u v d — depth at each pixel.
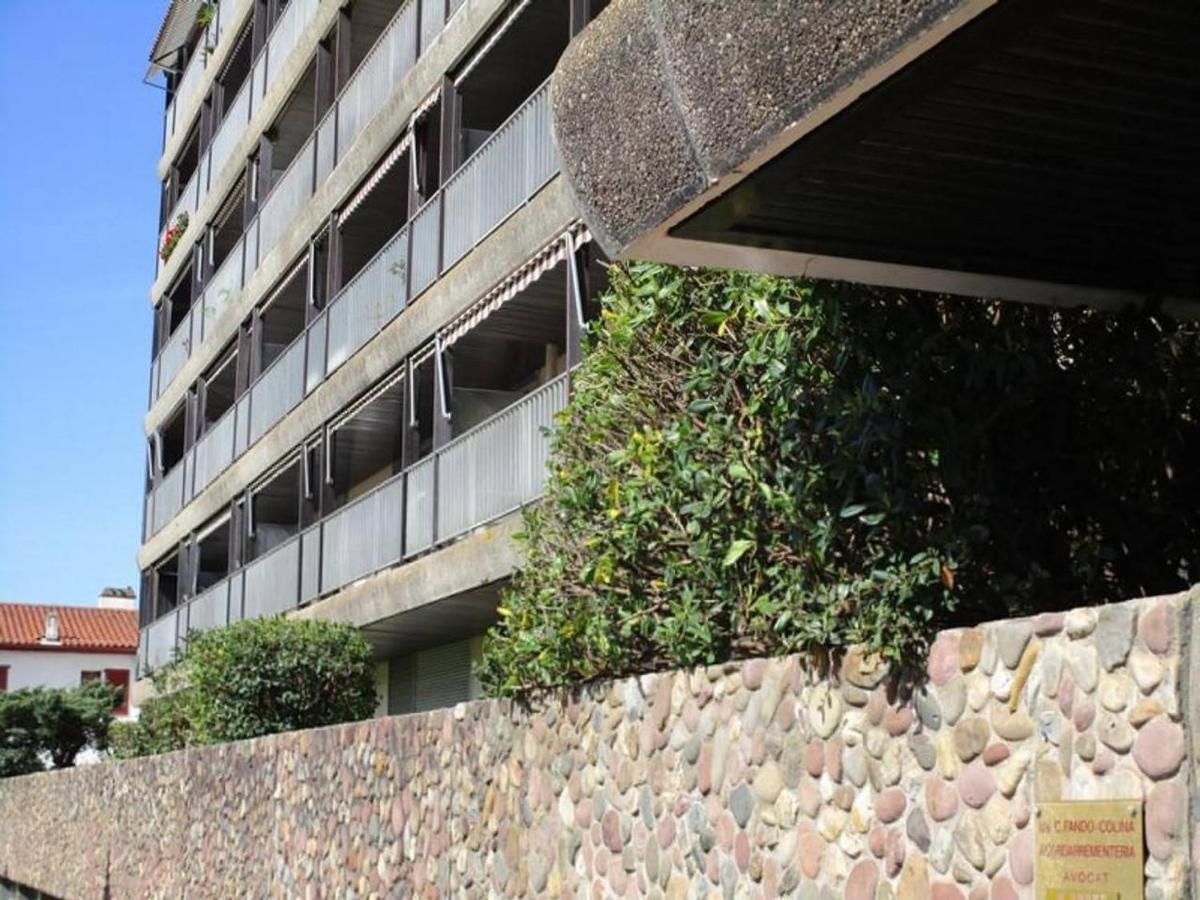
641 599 7.43
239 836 14.14
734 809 6.22
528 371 17.95
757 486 6.27
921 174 5.00
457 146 16.64
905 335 5.61
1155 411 5.89
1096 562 5.53
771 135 4.54
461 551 14.80
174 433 33.22
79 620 58.44
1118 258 5.68
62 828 23.14
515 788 8.57
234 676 16.16
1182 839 3.94
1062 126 4.71
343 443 21.44
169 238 32.38
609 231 5.41
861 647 5.43
